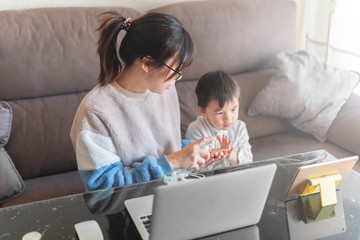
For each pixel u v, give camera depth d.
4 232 1.11
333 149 2.13
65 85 2.01
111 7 2.07
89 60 2.00
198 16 2.17
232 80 1.77
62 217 1.16
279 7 2.34
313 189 1.27
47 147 1.98
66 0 2.15
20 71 1.91
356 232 1.16
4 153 1.86
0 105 1.88
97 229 1.09
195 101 2.22
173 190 0.96
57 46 1.95
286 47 2.41
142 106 1.38
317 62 2.31
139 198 1.24
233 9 2.25
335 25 2.49
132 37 1.21
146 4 2.30
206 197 1.02
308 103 2.21
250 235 1.13
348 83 2.23
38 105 2.00
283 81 2.24
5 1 2.04
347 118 2.15
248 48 2.30
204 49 2.21
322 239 1.13
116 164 1.33
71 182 1.91
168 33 1.17
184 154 1.38
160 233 1.04
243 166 1.41
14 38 1.88
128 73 1.29
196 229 1.08
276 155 2.09
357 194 1.31
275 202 1.25
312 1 2.58
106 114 1.28
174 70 1.22
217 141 1.80
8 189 1.75
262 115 2.31
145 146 1.39
